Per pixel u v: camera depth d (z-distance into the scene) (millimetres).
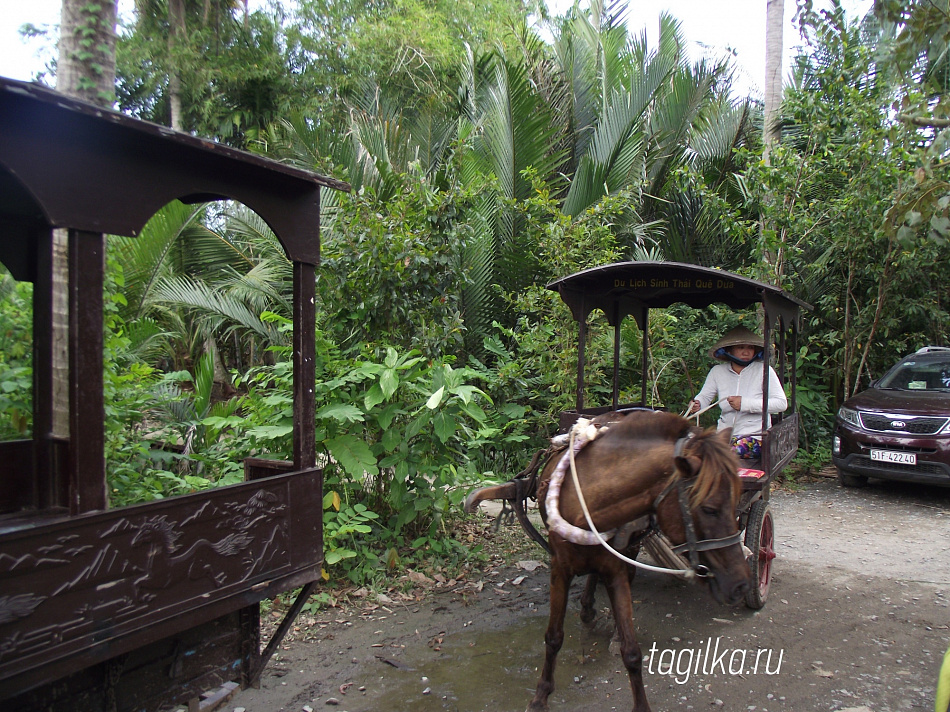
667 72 11586
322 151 9992
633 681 3314
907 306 9742
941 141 4133
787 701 3809
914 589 5480
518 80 10047
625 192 8820
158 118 17109
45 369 3588
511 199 8898
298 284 3604
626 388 8734
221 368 12961
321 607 5031
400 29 15484
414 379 5680
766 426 5184
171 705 3201
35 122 2480
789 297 5516
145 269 7668
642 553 6172
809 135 9594
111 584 2650
